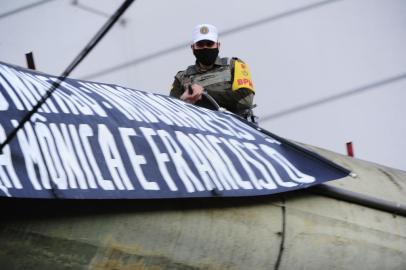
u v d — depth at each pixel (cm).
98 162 1177
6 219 1105
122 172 1190
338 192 1519
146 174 1215
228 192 1295
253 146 1420
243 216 1354
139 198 1178
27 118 1125
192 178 1263
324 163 1476
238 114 1639
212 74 1641
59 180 1117
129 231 1211
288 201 1438
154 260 1256
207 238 1305
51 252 1148
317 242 1469
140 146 1241
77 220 1159
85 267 1191
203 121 1409
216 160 1323
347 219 1523
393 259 1603
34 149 1125
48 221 1134
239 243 1350
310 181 1420
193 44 1647
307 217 1455
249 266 1383
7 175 1077
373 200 1573
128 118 1276
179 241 1273
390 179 1702
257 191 1336
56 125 1176
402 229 1614
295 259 1445
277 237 1404
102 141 1205
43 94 1216
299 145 1589
